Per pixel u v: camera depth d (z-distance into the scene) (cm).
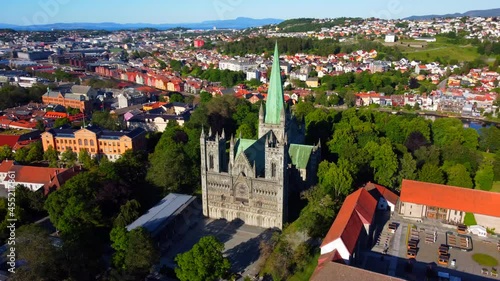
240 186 14088
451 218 13475
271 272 11069
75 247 10338
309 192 13875
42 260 9544
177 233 13762
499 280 10394
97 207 13238
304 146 15775
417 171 16288
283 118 15062
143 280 10931
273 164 13338
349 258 10169
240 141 14975
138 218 13662
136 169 16925
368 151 16712
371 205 12575
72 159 19988
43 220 14562
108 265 11775
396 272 10750
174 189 16488
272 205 13750
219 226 14338
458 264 11112
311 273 10875
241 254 12588
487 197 13250
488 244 12138
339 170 14188
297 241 12100
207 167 14400
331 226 11750
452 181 15650
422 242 12219
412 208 13788
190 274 9975
